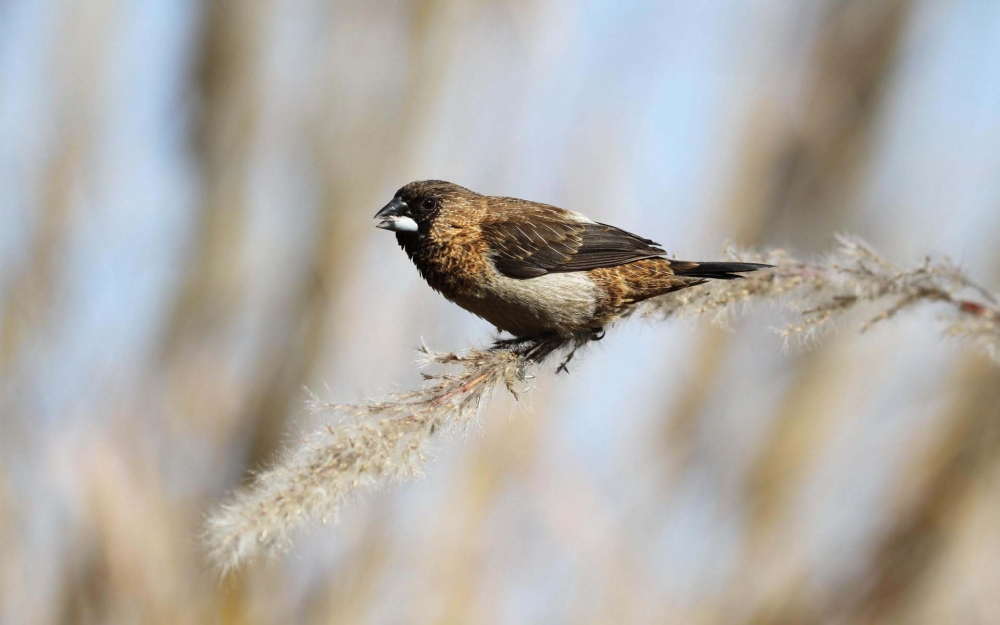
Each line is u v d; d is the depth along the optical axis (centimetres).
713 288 745
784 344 682
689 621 1127
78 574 1116
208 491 1201
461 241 885
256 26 1309
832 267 690
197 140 1327
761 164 1231
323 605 1124
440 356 646
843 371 1218
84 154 1242
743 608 1159
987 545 1180
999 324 625
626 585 1123
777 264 723
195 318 1272
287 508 518
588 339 905
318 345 1219
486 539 1109
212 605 1135
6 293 1184
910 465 1214
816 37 1277
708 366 1226
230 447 1219
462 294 903
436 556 1096
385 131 1248
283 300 1262
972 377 1184
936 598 1171
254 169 1302
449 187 914
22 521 1121
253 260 1286
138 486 1163
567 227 870
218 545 516
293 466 536
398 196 924
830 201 1238
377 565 1118
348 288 1220
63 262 1218
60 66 1237
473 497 1112
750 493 1193
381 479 542
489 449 1127
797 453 1195
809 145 1248
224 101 1316
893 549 1194
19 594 1103
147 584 1127
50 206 1215
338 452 539
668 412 1215
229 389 1245
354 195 1245
